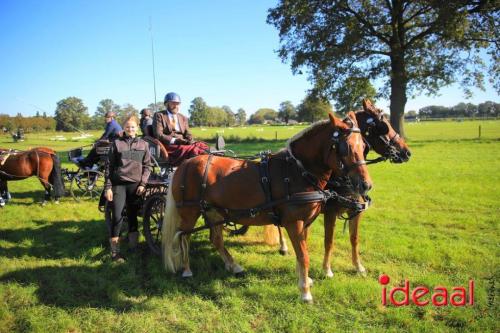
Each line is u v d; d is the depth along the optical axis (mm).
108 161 5191
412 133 37969
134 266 5094
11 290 4375
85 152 20250
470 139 26391
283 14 25109
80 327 3672
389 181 11539
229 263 4910
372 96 26703
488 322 3541
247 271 4906
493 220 7047
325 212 4543
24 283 4605
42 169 8977
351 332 3457
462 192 9609
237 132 53438
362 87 25500
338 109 26391
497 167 13492
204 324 3674
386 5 24297
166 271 4875
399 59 24141
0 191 9297
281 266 5055
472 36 22062
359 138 3637
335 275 4719
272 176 4012
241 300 4105
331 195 3996
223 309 3947
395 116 25453
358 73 24422
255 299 4148
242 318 3736
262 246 5926
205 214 4473
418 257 5215
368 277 4680
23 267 5039
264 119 151375
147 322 3701
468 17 21500
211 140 37125
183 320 3711
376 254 5418
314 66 24688
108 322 3736
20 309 3961
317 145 3895
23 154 8945
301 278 3996
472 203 8438
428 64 23938
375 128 4934
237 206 4168
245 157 4609
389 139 4914
